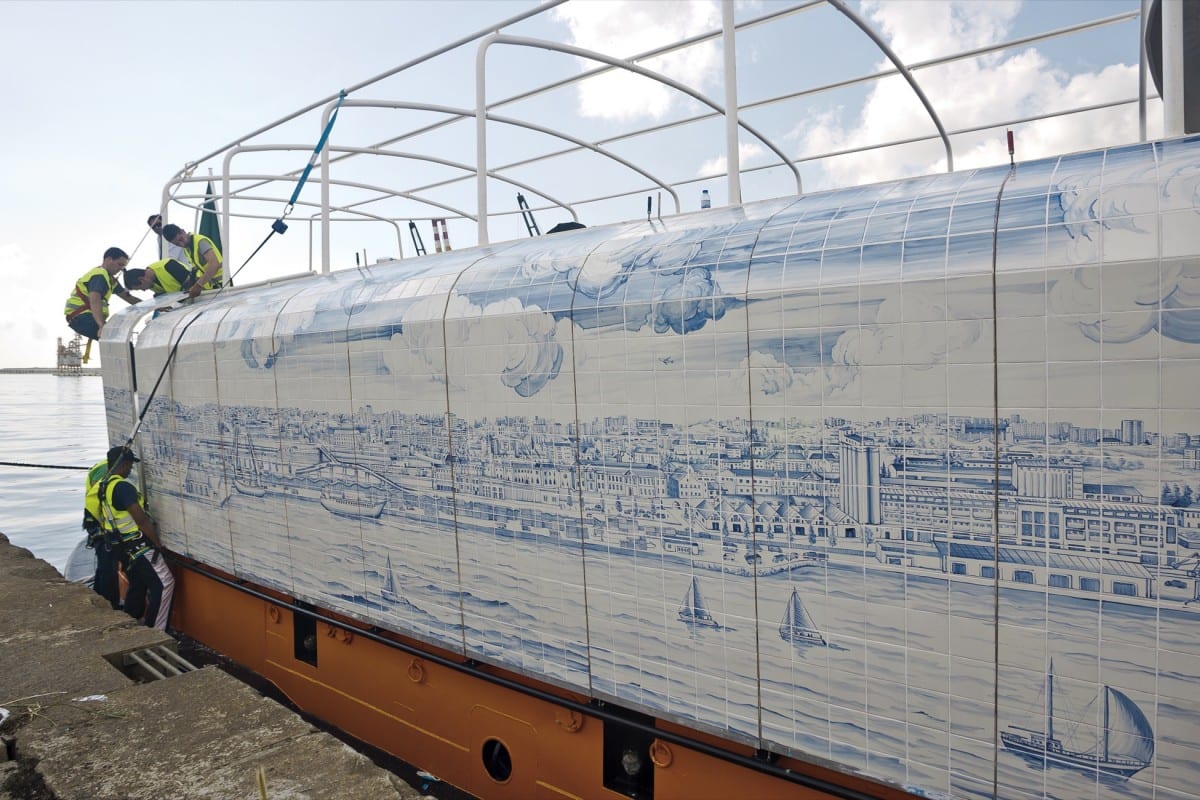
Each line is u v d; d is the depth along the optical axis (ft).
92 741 9.44
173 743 9.32
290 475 15.34
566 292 10.00
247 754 8.98
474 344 11.19
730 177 10.21
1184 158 6.21
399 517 12.77
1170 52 7.11
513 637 11.00
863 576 7.49
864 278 7.32
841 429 7.54
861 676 7.57
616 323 9.33
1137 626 6.09
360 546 13.66
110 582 22.66
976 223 6.87
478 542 11.40
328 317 14.12
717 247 8.72
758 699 8.36
